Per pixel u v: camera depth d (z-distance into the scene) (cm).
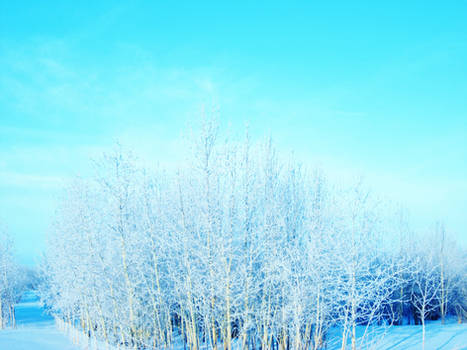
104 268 1689
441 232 3456
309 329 1619
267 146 1678
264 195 1605
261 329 1584
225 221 1466
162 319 1723
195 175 1488
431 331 2430
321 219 1661
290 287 1487
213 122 1498
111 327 1873
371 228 1875
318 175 1789
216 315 1395
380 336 2141
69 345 2150
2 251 3531
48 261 2992
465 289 3241
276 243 1540
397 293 2984
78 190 1919
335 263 1656
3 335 2569
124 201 1686
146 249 1734
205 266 1465
